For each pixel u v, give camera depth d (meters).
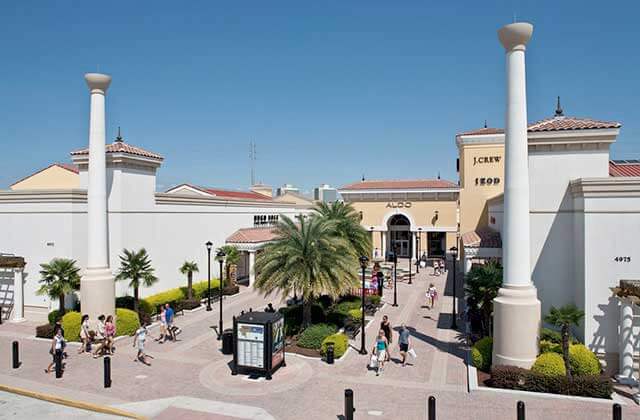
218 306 29.38
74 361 18.28
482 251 28.62
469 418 12.98
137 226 27.64
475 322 22.53
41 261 24.81
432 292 29.34
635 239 17.28
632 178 17.14
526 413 13.29
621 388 15.59
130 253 24.95
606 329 17.52
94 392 15.12
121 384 15.84
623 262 17.36
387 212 54.31
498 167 42.81
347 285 20.75
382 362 16.86
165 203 30.16
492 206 38.12
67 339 21.06
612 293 17.42
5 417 13.55
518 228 16.56
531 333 16.09
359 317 23.92
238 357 16.62
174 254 30.80
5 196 25.47
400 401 14.27
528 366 15.98
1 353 19.22
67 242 24.36
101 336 19.70
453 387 15.47
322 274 20.16
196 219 33.31
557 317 15.15
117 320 21.92
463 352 19.42
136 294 24.41
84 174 27.39
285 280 20.30
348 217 30.05
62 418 13.48
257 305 29.72
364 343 19.50
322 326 20.44
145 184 28.41
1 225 25.72
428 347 20.20
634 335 16.36
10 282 25.12
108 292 21.92
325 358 18.52
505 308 16.31
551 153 20.27
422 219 53.25
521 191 16.56
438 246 56.25
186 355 19.12
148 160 28.30
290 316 22.55
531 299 16.28
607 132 19.39
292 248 20.41
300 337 20.19
